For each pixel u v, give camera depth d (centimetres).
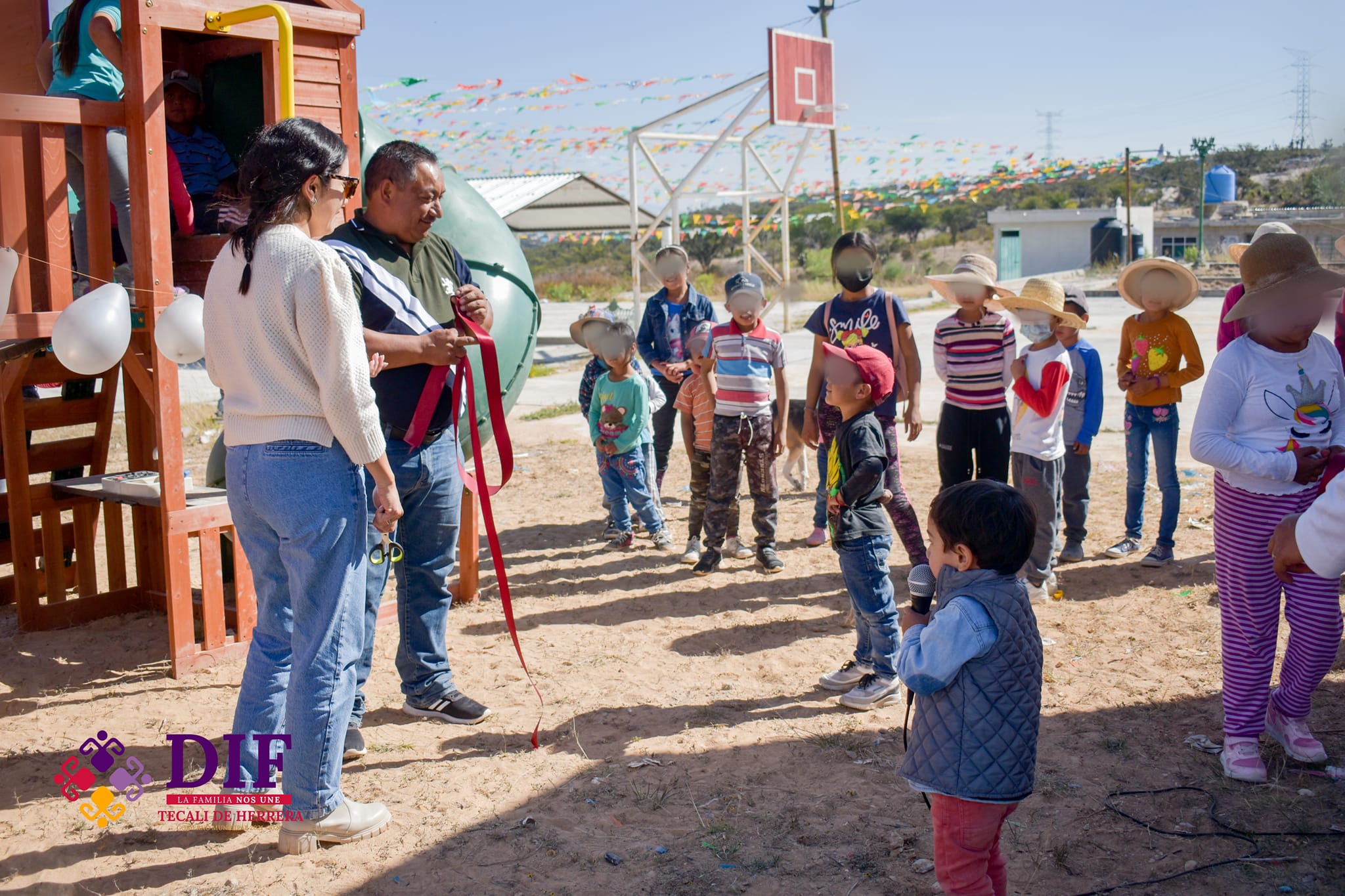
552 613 566
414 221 383
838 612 559
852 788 359
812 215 2925
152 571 583
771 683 463
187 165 577
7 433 530
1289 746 371
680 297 734
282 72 468
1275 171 5388
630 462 680
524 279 748
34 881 305
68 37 518
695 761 383
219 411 1183
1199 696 429
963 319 548
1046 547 550
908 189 3197
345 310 292
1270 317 339
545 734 409
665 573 639
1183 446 982
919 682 247
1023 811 339
